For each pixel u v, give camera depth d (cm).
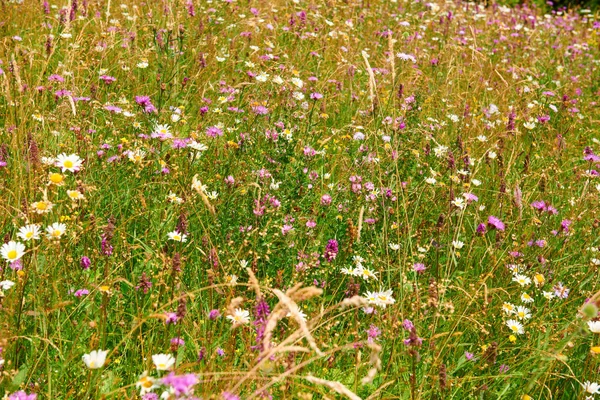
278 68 508
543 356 275
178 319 235
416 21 861
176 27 541
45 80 490
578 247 391
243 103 498
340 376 263
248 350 245
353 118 516
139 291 284
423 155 456
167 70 512
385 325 286
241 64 604
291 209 362
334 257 314
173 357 225
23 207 294
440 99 589
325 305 312
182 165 394
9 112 399
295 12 737
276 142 402
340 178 421
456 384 267
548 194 453
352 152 464
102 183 346
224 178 377
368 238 362
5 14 611
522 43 862
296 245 337
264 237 331
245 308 294
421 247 363
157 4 684
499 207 407
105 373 239
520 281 332
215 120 474
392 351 260
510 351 301
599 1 1506
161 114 427
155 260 295
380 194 380
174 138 383
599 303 214
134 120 421
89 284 270
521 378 286
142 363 242
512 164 477
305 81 586
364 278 315
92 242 303
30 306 257
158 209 334
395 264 340
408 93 550
